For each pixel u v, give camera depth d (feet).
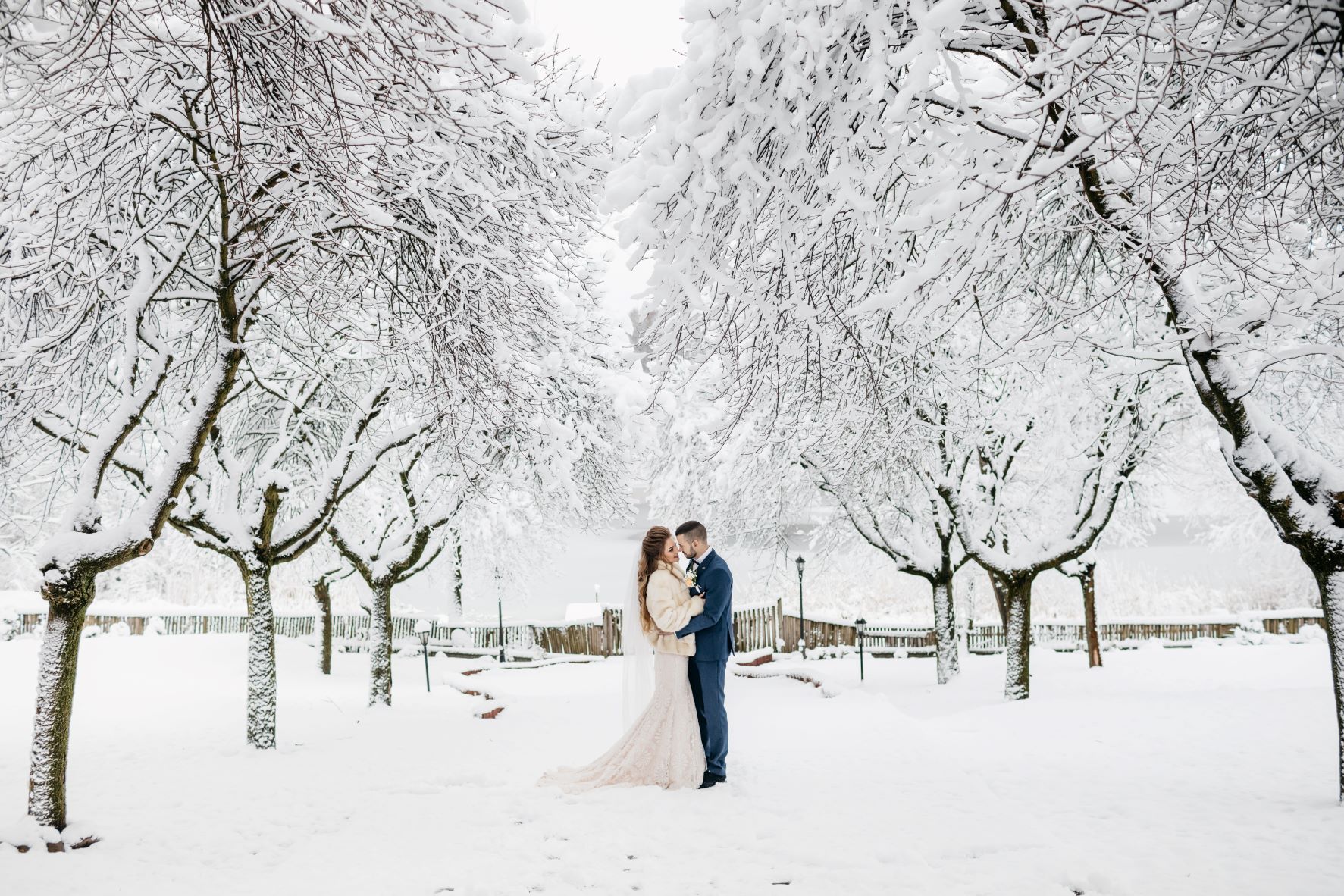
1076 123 14.52
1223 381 17.26
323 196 20.52
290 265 22.81
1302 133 12.28
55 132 20.65
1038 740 25.57
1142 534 69.87
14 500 41.88
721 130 16.02
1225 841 14.16
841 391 22.79
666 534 20.48
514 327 27.99
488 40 17.79
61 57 13.47
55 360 23.18
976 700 47.44
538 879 14.02
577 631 87.20
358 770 25.49
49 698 18.22
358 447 41.19
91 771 26.50
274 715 30.60
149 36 14.56
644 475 67.51
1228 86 13.91
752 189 17.06
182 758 28.66
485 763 25.55
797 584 97.50
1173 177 15.11
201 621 82.79
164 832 19.02
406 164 22.39
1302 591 88.99
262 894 14.05
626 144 18.78
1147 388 39.60
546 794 19.38
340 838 17.33
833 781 20.25
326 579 65.51
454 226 24.29
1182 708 29.27
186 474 20.34
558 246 31.35
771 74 16.33
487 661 79.46
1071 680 52.19
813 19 14.78
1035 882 12.72
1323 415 34.47
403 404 38.45
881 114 15.81
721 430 23.30
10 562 85.40
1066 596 93.91
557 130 28.19
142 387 20.35
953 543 59.16
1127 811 16.55
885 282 20.07
